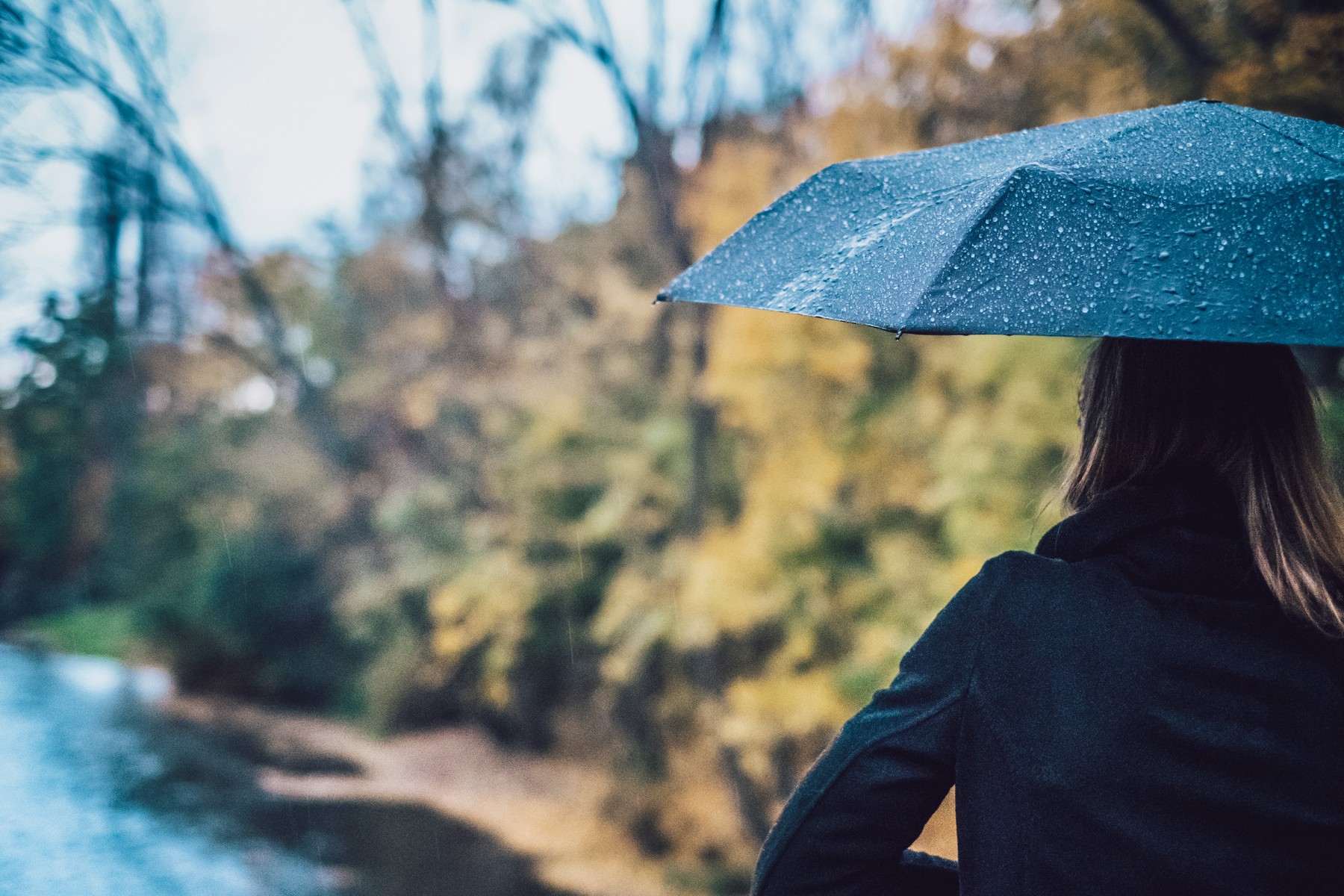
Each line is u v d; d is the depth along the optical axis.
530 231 14.55
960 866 0.80
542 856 11.66
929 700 0.82
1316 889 0.71
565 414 12.88
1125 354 0.89
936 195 0.88
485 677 15.20
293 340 16.86
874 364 8.90
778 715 8.52
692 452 10.52
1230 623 0.76
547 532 13.80
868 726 0.84
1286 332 0.70
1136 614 0.78
